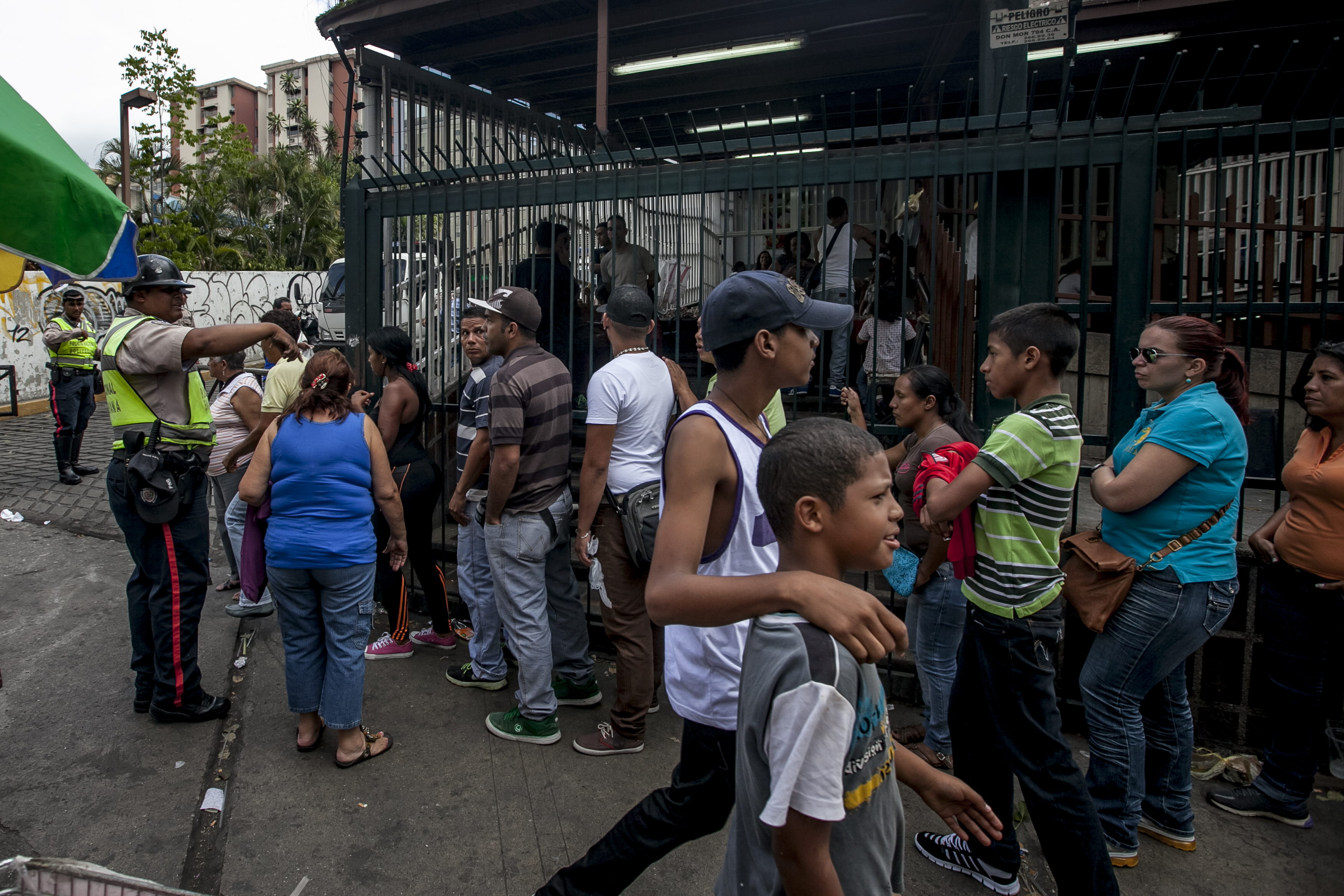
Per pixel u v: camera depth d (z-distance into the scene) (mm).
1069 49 3533
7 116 2201
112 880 1514
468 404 3977
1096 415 5977
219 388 5648
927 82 8211
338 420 3201
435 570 4371
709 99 9000
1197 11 6184
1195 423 2463
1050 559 2307
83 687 3908
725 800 1970
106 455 9102
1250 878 2719
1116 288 3520
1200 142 3484
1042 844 2293
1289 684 2965
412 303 4855
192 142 23109
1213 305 3463
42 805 2979
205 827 2881
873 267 6852
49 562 5684
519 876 2652
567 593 3756
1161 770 2855
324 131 46031
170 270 3391
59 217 2223
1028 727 2287
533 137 7492
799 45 7480
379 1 6324
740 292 1705
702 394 5074
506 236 5484
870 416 3824
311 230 32188
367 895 2553
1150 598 2559
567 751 3434
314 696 3326
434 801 3057
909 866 2771
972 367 5043
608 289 6473
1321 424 2885
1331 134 3297
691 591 1395
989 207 3658
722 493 1686
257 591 3287
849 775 1287
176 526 3424
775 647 1270
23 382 12008
